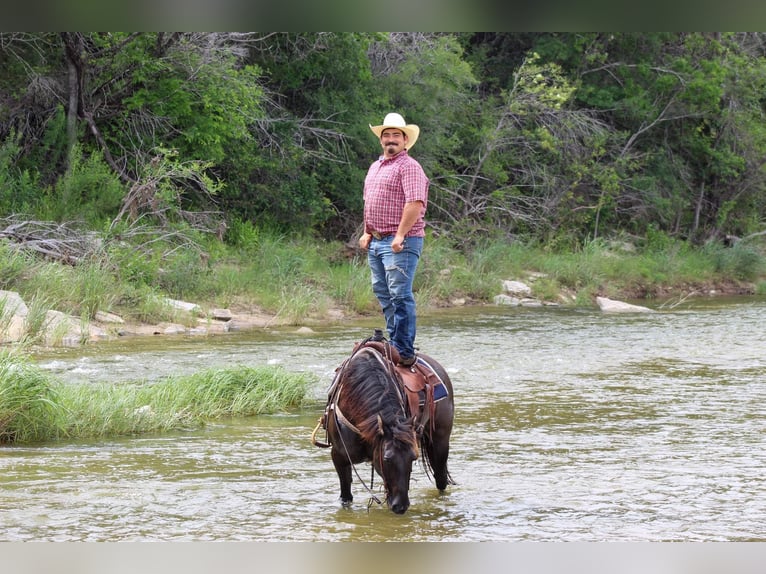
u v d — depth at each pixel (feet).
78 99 74.84
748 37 130.31
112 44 75.36
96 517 22.04
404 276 22.47
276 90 92.02
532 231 105.70
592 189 113.19
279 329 61.36
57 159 74.49
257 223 84.74
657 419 35.04
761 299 95.71
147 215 72.49
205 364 45.16
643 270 100.22
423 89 97.35
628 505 23.70
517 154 110.01
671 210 118.32
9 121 75.87
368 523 21.97
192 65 76.89
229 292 67.77
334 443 21.98
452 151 104.58
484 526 21.83
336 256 84.12
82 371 41.81
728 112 120.37
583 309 80.94
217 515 22.40
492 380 44.06
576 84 112.98
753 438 31.83
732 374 46.37
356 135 90.84
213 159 74.79
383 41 94.38
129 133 78.33
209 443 30.42
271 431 32.48
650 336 61.72
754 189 125.49
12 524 21.36
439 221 98.53
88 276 58.49
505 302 83.92
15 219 64.90
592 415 35.76
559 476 26.61
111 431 31.83
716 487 25.50
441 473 23.95
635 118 118.11
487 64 116.88
